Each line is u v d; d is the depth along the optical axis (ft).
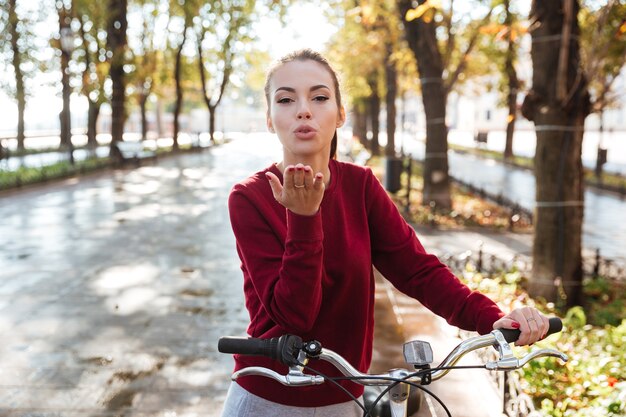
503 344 5.65
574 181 23.57
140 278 26.35
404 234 6.68
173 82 133.18
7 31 94.22
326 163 6.12
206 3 108.27
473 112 248.93
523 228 40.37
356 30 66.08
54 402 15.05
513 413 13.51
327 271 6.09
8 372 16.71
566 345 16.37
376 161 86.33
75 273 27.02
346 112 6.52
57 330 19.94
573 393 14.01
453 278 6.52
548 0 23.02
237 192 6.17
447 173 45.80
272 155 111.86
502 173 88.89
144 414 14.56
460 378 15.90
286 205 5.20
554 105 23.25
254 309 6.33
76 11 83.46
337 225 6.17
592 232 43.06
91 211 43.91
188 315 21.62
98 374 16.67
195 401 15.23
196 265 28.73
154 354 18.07
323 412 6.40
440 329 19.71
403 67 73.56
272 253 5.89
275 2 55.47
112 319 21.09
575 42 23.25
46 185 58.29
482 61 76.95
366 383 5.87
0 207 45.14
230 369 17.13
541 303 23.34
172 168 81.82
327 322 6.24
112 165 76.23
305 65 5.91
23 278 26.12
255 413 6.41
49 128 227.40
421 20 44.11
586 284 26.20
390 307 21.93
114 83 82.33
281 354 5.46
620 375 14.82
